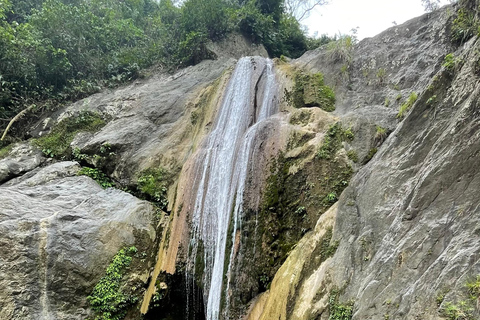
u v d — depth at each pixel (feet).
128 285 26.94
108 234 28.63
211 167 29.43
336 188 22.85
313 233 20.80
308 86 33.83
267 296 20.53
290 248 21.94
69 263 26.27
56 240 26.78
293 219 23.09
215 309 22.21
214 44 51.67
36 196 30.32
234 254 22.82
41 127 40.68
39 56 43.47
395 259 15.15
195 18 52.85
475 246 12.41
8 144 39.60
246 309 21.08
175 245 26.48
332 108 31.81
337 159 23.88
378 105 29.17
